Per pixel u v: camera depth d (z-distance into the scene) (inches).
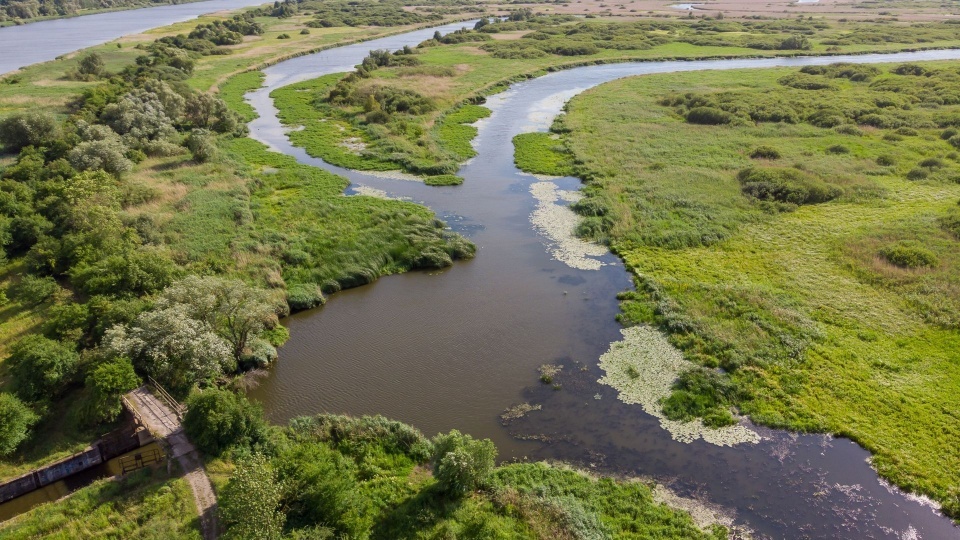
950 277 1630.2
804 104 3356.3
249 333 1395.2
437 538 918.4
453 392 1294.3
